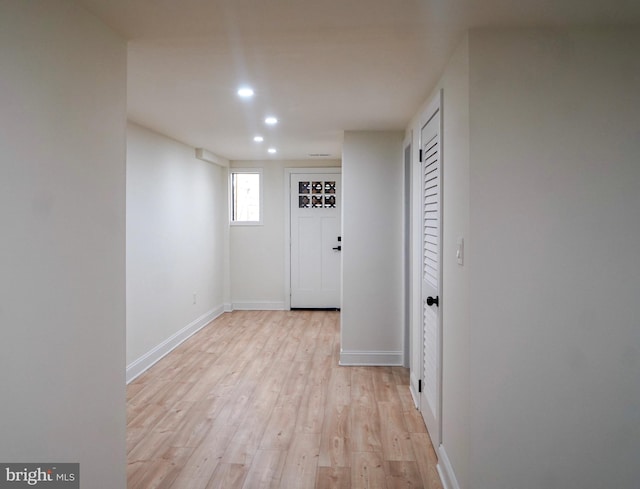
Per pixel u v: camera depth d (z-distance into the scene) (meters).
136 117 3.62
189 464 2.50
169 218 4.61
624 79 1.91
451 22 1.86
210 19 1.83
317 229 6.64
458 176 2.12
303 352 4.64
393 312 4.24
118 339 1.94
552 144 1.92
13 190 1.34
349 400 3.42
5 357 1.31
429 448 2.70
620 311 1.93
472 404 1.94
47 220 1.49
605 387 1.93
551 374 1.94
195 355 4.52
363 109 3.33
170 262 4.65
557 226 1.93
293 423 3.02
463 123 2.02
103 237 1.83
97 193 1.79
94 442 1.76
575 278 1.93
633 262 1.92
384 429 2.94
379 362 4.25
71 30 1.62
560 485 1.94
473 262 1.93
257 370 4.08
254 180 6.70
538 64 1.92
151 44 2.08
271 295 6.71
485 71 1.93
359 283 4.24
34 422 1.43
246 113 3.47
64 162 1.58
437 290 2.56
